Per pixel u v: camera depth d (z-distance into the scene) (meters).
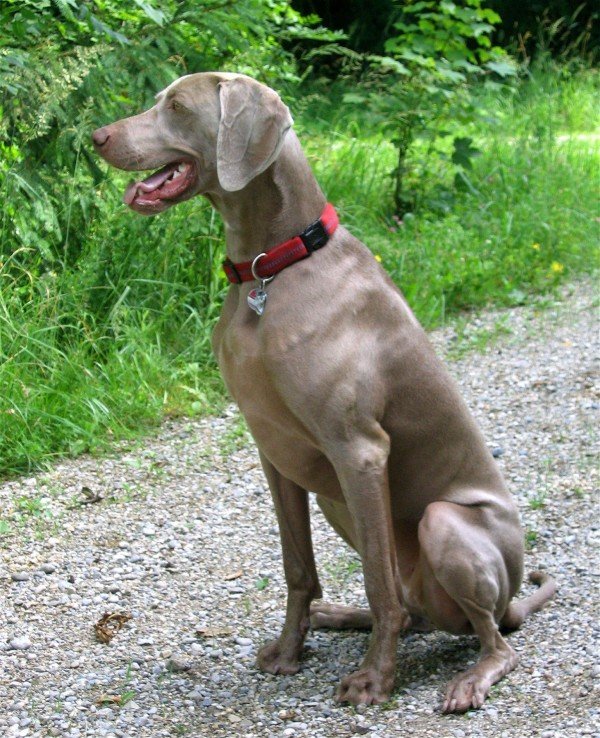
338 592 4.34
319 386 3.27
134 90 6.62
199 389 6.36
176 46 6.93
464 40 10.55
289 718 3.37
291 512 3.69
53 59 6.12
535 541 4.64
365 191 9.51
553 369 6.79
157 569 4.52
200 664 3.77
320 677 3.64
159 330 6.61
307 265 3.34
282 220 3.34
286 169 3.33
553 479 5.27
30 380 5.81
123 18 6.94
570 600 4.06
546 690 3.39
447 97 9.68
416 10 10.05
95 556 4.62
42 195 6.37
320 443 3.36
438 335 7.57
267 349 3.30
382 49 18.02
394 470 3.59
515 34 19.44
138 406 6.03
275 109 3.28
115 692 3.56
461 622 3.57
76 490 5.25
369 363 3.35
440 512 3.47
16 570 4.48
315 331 3.29
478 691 3.35
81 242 6.69
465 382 6.70
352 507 3.36
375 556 3.37
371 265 3.50
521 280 8.57
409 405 3.49
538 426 5.97
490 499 3.61
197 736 3.29
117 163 3.36
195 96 3.34
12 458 5.47
